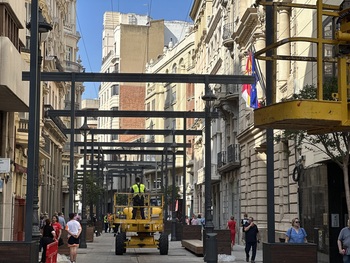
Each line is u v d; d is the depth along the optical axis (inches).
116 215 1143.6
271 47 362.9
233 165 1648.6
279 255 534.3
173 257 1058.1
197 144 2635.3
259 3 405.1
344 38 342.3
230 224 1289.4
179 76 1052.5
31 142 553.9
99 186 2218.3
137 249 1274.6
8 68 790.5
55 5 2298.2
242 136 1555.1
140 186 1163.9
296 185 1041.5
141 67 4156.0
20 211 1202.0
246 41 1505.9
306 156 936.9
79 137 3432.6
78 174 2957.7
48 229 773.9
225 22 1873.8
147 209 1140.5
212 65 2223.2
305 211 892.6
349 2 358.6
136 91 4197.8
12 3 870.4
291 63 1116.5
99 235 2111.2
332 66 660.7
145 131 1731.1
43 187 1872.5
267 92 538.3
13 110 982.4
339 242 589.9
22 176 1269.7
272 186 555.8
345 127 368.5
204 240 983.0
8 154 1032.2
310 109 337.7
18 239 1177.4
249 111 1481.3
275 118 351.9
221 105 1760.6
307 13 971.3
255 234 957.2
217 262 896.3
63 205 2910.9
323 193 794.2
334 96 354.9
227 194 1873.8
